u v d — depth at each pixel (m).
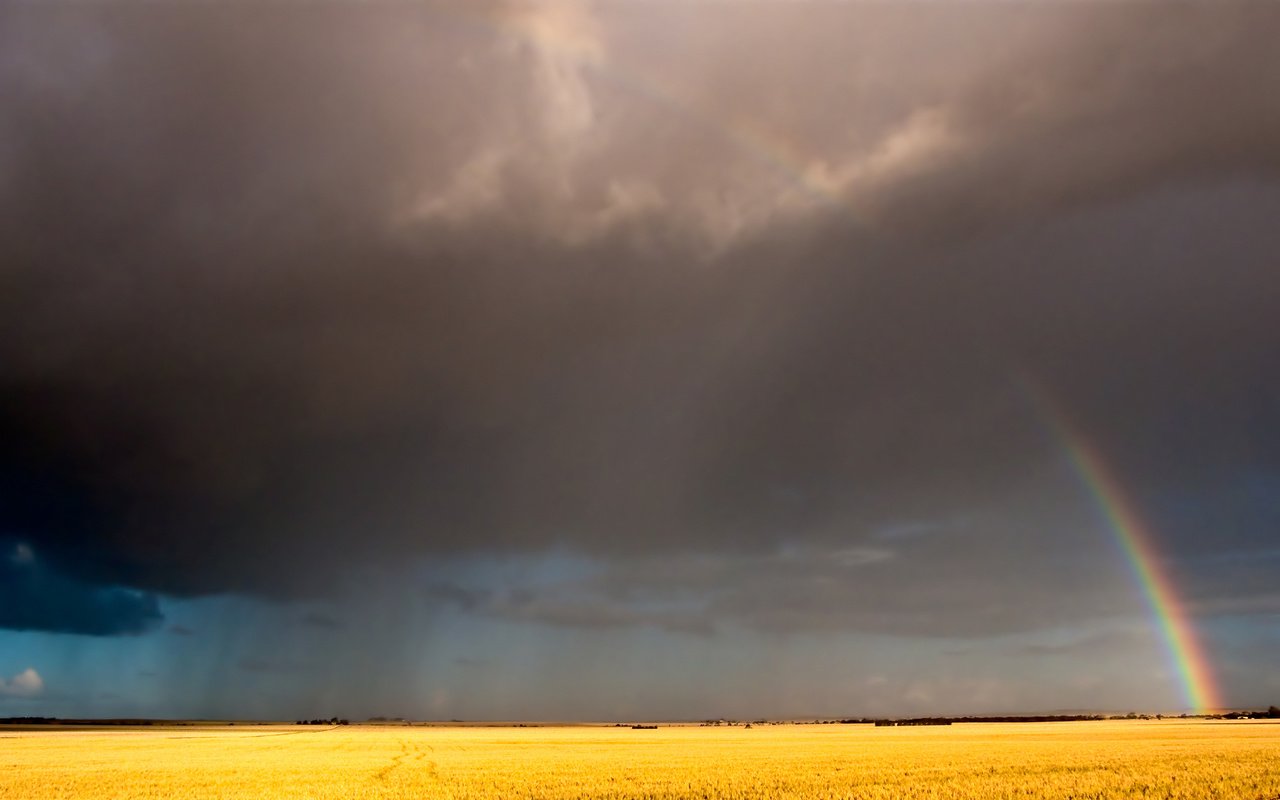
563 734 156.88
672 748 84.19
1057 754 65.38
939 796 38.69
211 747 92.38
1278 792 39.53
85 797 41.16
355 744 101.38
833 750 75.69
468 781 47.47
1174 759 58.28
